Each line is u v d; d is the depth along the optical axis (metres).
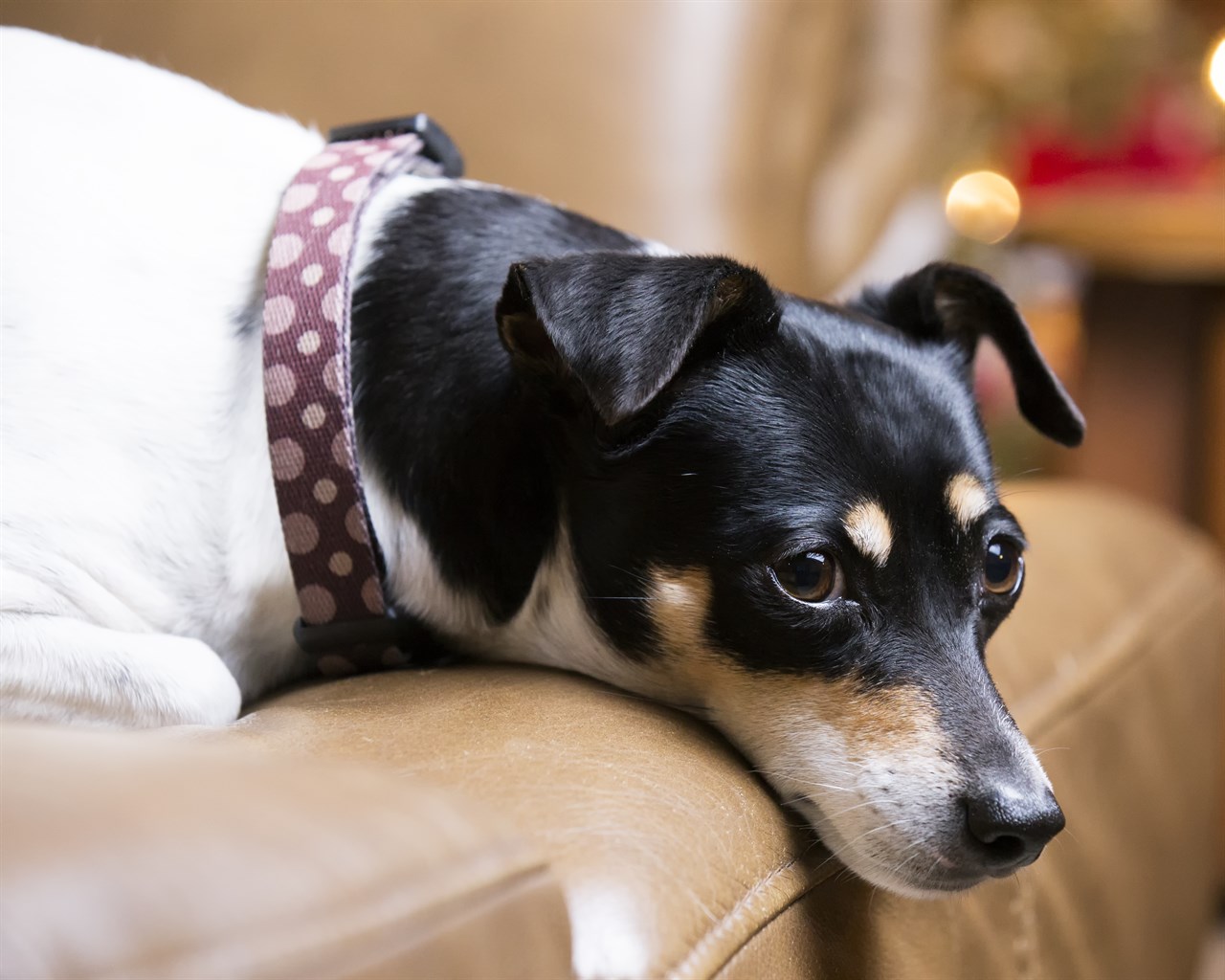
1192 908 1.62
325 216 1.16
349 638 1.15
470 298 1.19
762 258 1.88
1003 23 2.84
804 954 0.89
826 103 1.97
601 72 1.84
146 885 0.51
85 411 1.12
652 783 0.88
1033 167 2.96
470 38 1.87
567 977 0.65
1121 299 2.52
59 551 1.09
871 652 1.08
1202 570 1.80
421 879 0.60
